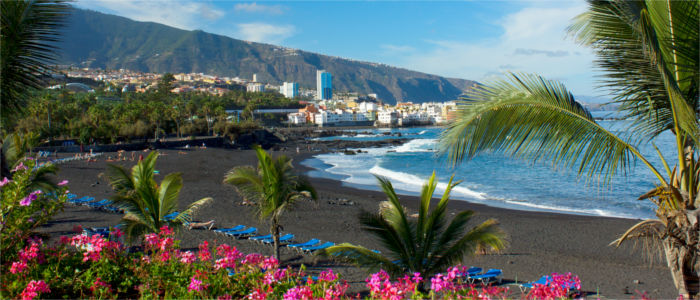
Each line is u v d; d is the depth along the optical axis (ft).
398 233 24.98
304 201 82.33
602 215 73.72
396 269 24.40
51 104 205.16
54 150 166.81
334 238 54.95
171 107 301.63
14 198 16.94
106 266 17.84
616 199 88.74
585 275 41.24
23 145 31.78
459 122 14.48
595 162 15.23
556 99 14.57
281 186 35.50
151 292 16.89
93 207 66.64
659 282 38.73
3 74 15.23
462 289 15.66
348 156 216.13
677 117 13.05
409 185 115.44
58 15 15.89
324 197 89.76
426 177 131.75
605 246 52.65
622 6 12.35
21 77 15.74
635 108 14.49
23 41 15.40
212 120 345.92
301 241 52.80
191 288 16.20
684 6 12.67
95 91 454.40
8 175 17.95
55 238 41.93
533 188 106.93
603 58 14.39
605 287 37.52
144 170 32.60
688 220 13.69
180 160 163.84
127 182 33.60
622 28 13.56
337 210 74.43
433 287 15.40
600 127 14.73
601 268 43.55
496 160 177.88
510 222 66.54
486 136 14.33
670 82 12.30
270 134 349.41
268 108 622.13
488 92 14.65
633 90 14.16
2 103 15.72
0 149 17.54
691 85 13.62
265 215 36.55
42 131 171.01
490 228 24.20
